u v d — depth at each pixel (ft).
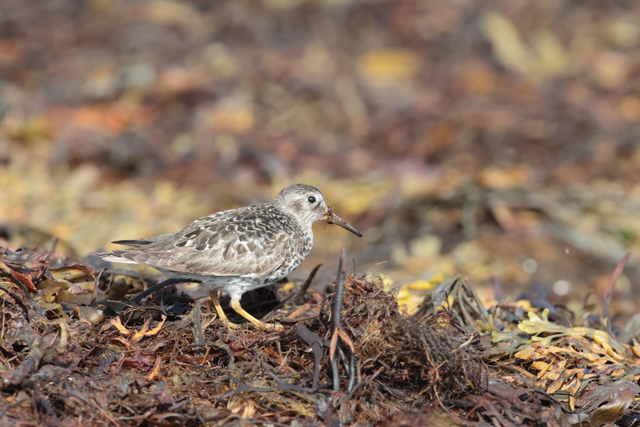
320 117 53.62
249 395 18.25
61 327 18.67
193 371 19.29
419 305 23.58
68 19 64.80
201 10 65.57
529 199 41.93
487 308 25.48
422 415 17.95
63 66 58.18
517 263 38.04
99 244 35.53
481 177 43.24
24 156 46.42
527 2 66.23
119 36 61.16
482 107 52.95
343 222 26.30
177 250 22.31
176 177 46.96
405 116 52.60
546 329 22.21
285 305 24.20
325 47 62.39
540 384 20.36
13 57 58.70
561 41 64.03
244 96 54.34
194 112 52.70
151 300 22.97
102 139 49.14
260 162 47.98
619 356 21.59
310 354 19.86
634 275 37.35
